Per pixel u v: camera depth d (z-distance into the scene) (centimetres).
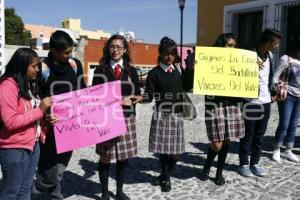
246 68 473
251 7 1322
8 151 321
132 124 434
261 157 618
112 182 513
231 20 1409
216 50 471
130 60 439
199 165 583
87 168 577
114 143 426
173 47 444
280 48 1213
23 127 321
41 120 357
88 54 2352
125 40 427
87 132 396
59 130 383
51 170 390
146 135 813
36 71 332
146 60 2648
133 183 507
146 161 605
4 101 310
